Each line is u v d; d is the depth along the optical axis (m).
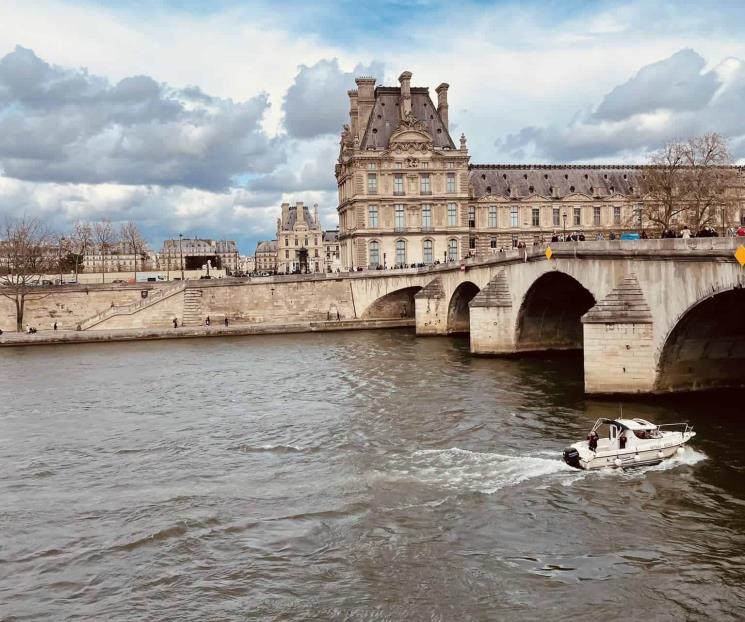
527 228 139.50
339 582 25.02
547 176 144.00
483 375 59.91
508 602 23.38
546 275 60.78
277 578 25.45
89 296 108.88
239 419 48.06
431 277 99.06
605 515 29.47
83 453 41.25
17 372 71.69
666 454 35.09
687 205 98.62
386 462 37.03
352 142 135.25
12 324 106.06
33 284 117.69
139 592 24.89
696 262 41.25
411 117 128.62
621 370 46.38
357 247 127.88
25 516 31.67
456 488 32.94
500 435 40.78
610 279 50.09
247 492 33.69
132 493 34.22
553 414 44.69
